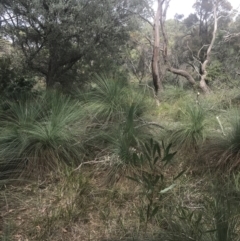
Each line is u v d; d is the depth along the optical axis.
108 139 4.91
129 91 6.32
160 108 7.26
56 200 3.64
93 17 9.09
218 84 14.70
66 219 3.27
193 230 2.73
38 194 3.80
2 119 5.18
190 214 2.93
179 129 5.19
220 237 2.49
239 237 2.65
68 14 8.80
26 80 8.77
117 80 6.37
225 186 3.72
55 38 8.86
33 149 4.42
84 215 3.38
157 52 11.76
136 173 4.06
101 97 5.91
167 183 3.83
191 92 10.22
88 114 5.39
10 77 8.13
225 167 4.19
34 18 8.88
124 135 4.68
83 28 8.87
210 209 3.15
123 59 13.55
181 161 4.65
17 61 9.66
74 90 7.71
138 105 5.95
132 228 3.06
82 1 8.76
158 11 11.79
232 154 4.23
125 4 10.00
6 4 8.96
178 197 3.52
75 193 3.72
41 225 3.19
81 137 4.86
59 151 4.47
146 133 5.24
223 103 7.74
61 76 10.07
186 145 4.97
